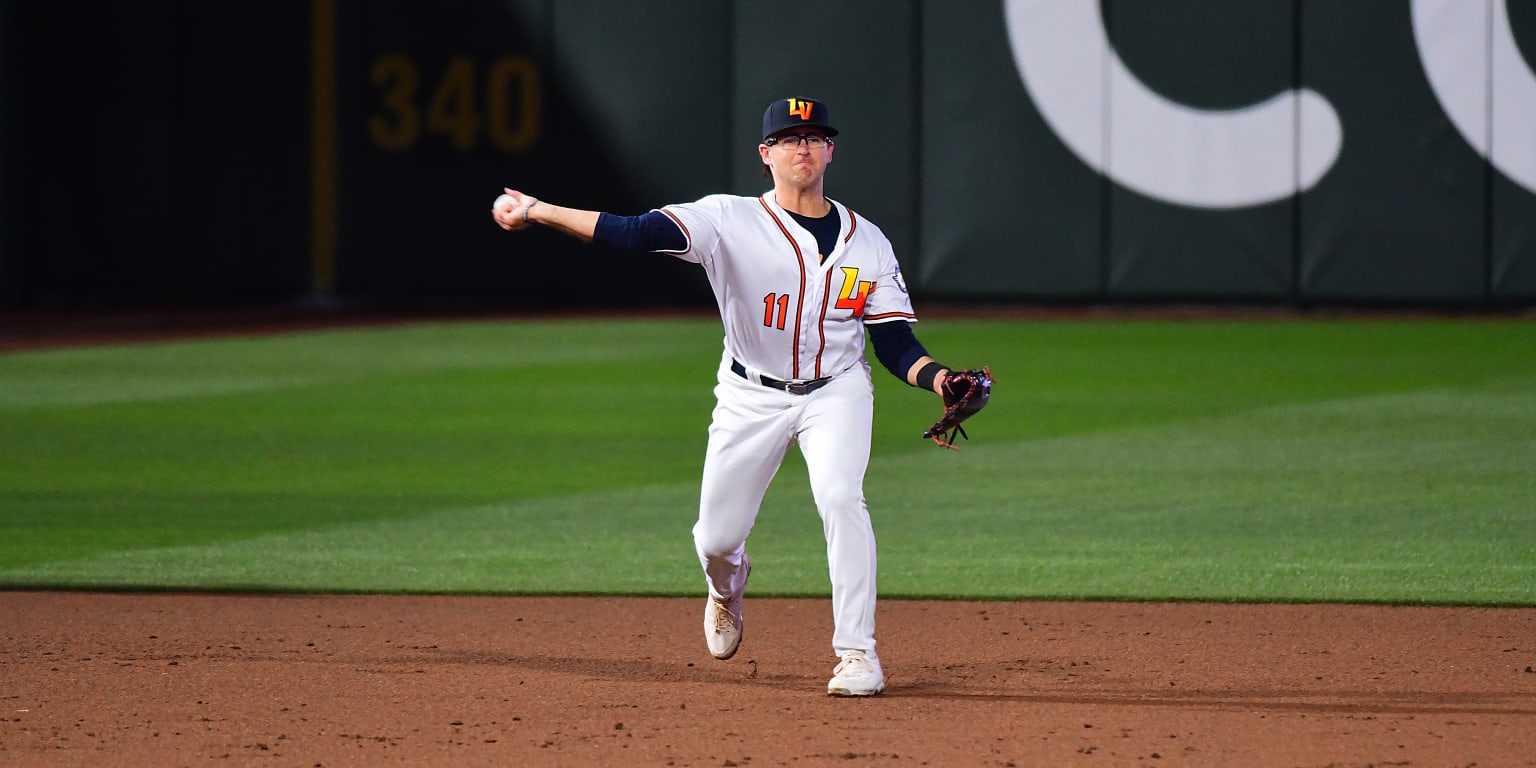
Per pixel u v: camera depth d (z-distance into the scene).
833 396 18.27
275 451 37.66
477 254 70.38
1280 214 65.81
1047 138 66.50
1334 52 64.88
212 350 56.91
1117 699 18.45
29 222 71.69
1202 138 65.75
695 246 17.78
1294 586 25.11
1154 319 65.12
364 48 70.12
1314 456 36.78
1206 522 30.14
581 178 69.50
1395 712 17.80
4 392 46.78
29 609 23.61
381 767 15.78
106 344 58.78
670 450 38.00
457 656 20.73
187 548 28.08
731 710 17.92
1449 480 33.94
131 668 19.94
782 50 67.56
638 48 68.56
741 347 18.31
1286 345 56.75
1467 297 65.19
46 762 15.90
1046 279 67.06
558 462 36.50
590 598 24.61
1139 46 65.69
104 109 71.00
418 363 53.25
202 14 70.50
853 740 16.66
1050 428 40.78
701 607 23.98
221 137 70.94
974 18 66.38
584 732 17.00
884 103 67.19
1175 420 41.78
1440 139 64.62
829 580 25.89
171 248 71.50
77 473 34.94
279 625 22.61
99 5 70.56
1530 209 64.44
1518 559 26.89
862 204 67.75
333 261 71.19
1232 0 65.19
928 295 68.00
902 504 32.09
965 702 18.30
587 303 70.62
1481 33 64.06
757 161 68.12
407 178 70.50
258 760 15.99
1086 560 27.14
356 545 28.38
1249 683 19.27
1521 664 20.20
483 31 69.44
